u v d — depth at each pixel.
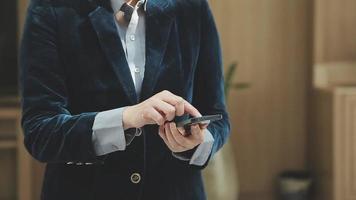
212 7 3.94
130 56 1.29
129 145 1.26
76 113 1.27
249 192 4.05
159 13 1.31
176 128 1.14
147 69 1.27
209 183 3.44
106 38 1.25
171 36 1.31
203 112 1.37
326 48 3.89
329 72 3.91
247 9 3.96
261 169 4.07
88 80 1.25
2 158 3.98
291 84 4.04
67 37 1.25
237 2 3.94
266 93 4.02
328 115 3.64
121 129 1.15
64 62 1.25
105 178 1.26
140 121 1.13
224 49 3.96
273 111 4.04
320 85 3.91
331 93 3.58
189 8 1.35
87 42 1.25
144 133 1.27
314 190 3.95
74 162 1.19
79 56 1.25
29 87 1.22
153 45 1.29
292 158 4.07
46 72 1.22
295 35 4.00
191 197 1.32
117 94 1.25
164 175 1.29
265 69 4.00
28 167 3.63
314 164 3.95
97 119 1.16
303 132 4.05
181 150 1.19
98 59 1.25
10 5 3.68
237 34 3.96
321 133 3.79
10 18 3.68
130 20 1.29
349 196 3.60
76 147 1.16
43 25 1.24
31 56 1.23
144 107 1.13
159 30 1.30
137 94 1.26
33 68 1.22
